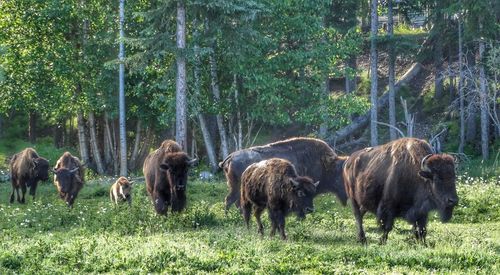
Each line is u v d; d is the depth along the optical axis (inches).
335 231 2086.6
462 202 2628.0
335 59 4790.8
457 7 4672.7
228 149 4859.7
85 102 4832.7
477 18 4744.1
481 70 4771.2
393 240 1860.2
